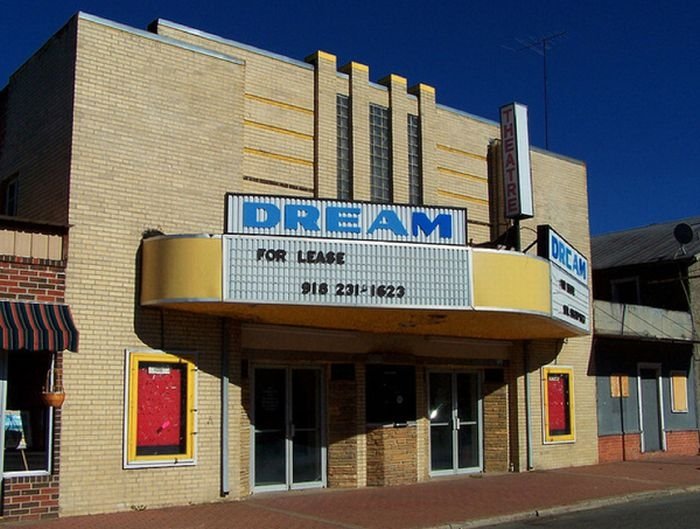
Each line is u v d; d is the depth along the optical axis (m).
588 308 19.62
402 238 14.84
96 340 13.66
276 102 16.95
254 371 16.48
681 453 25.62
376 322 16.08
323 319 15.58
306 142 17.34
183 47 15.34
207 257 13.52
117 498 13.57
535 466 20.62
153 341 14.27
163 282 13.76
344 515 13.53
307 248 13.85
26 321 12.68
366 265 14.12
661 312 25.45
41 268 13.23
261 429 16.42
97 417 13.51
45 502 12.83
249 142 16.39
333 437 17.30
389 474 17.50
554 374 21.59
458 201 19.88
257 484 16.22
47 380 13.08
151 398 14.20
